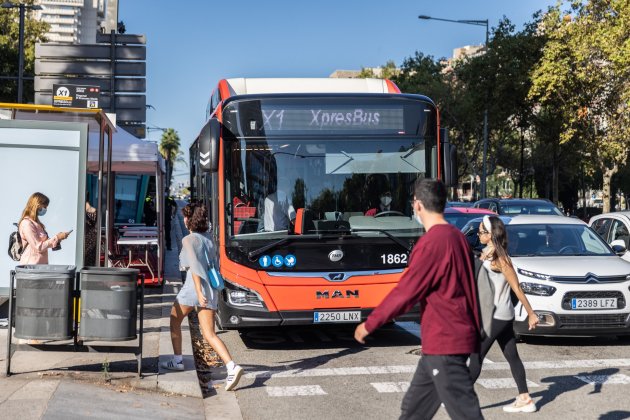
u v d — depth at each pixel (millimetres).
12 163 10055
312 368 9570
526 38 46875
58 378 8055
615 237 13758
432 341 4934
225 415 7449
